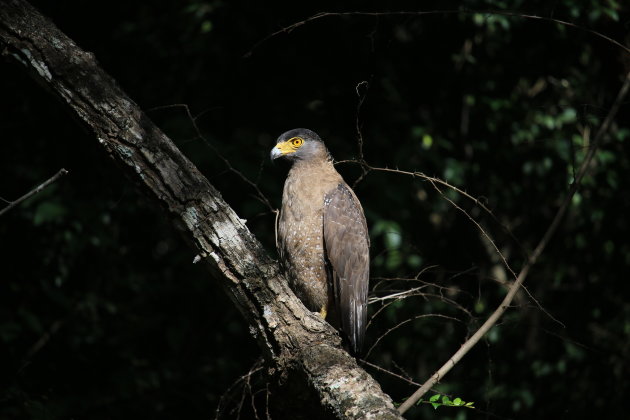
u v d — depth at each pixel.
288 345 5.00
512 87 11.70
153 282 11.71
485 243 11.80
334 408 4.26
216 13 11.59
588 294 11.77
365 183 10.96
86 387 9.85
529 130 11.34
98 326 10.71
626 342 11.40
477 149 11.84
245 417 6.83
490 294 11.69
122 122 5.05
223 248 5.12
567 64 11.37
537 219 12.09
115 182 10.89
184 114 11.30
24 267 10.46
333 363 4.63
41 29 5.12
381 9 10.85
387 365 10.11
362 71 11.68
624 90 6.38
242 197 11.12
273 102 12.05
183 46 12.23
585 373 11.48
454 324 10.21
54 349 10.15
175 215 5.12
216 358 11.23
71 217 10.37
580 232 11.87
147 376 10.09
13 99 10.49
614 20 9.16
